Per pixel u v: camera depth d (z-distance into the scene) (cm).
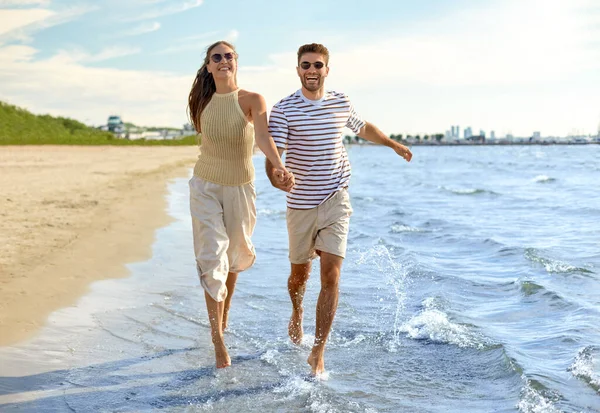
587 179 2588
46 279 585
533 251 782
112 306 522
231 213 417
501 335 462
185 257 740
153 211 1163
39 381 366
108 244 784
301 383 374
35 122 9256
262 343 453
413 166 4659
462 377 386
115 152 5784
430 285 630
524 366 386
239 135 404
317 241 417
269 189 2022
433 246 897
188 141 10781
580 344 430
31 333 444
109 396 349
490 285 625
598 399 339
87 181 1822
